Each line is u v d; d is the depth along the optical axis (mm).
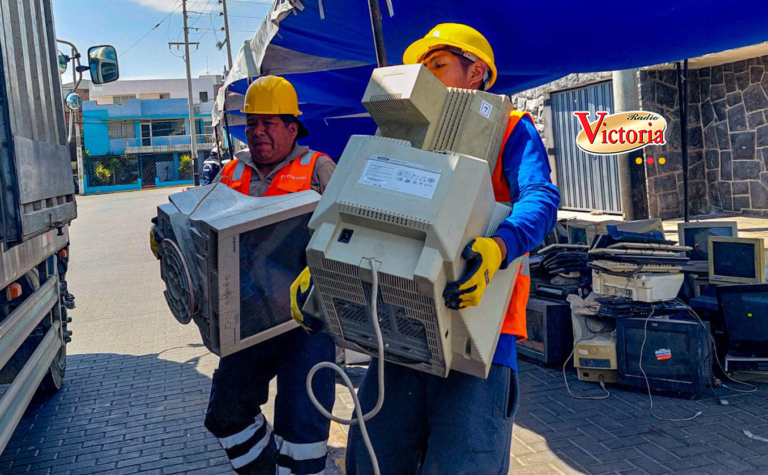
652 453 3613
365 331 1739
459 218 1500
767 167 10297
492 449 1836
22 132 3357
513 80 6250
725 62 10609
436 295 1485
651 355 4449
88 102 56875
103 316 7902
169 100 58969
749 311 4516
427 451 1928
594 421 4090
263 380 2834
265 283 2473
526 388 4738
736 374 4637
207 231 2338
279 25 4402
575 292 5258
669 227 9922
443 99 1858
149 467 3789
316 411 2688
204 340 2574
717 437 3771
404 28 4492
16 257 3498
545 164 1868
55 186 3979
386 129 1884
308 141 10266
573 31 4348
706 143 11258
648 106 10781
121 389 5195
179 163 59562
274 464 2959
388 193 1547
